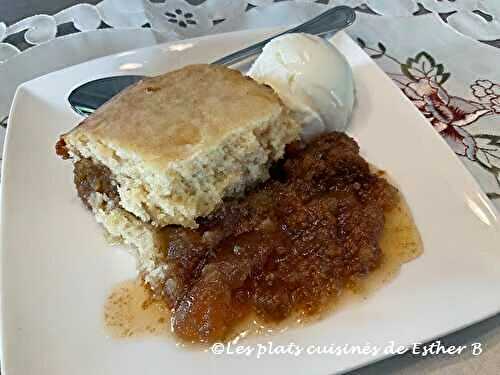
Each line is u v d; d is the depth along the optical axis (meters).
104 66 0.26
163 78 0.23
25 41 0.31
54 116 0.25
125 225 0.21
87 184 0.22
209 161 0.21
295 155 0.23
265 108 0.22
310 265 0.20
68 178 0.23
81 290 0.19
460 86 0.28
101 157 0.21
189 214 0.21
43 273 0.20
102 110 0.22
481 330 0.19
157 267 0.20
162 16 0.32
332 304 0.19
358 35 0.31
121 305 0.19
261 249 0.20
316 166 0.22
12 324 0.18
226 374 0.17
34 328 0.18
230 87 0.22
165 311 0.19
